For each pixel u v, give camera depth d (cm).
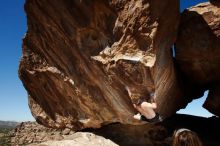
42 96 1245
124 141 1202
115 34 891
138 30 850
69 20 952
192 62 1099
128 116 971
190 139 748
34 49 1141
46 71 1105
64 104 1173
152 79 855
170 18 918
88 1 900
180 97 1234
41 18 1013
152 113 895
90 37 943
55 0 950
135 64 847
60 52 1033
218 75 1144
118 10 874
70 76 1045
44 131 4400
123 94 918
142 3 844
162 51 918
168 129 1265
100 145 1117
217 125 1355
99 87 982
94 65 944
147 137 1224
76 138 1171
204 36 1041
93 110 1058
